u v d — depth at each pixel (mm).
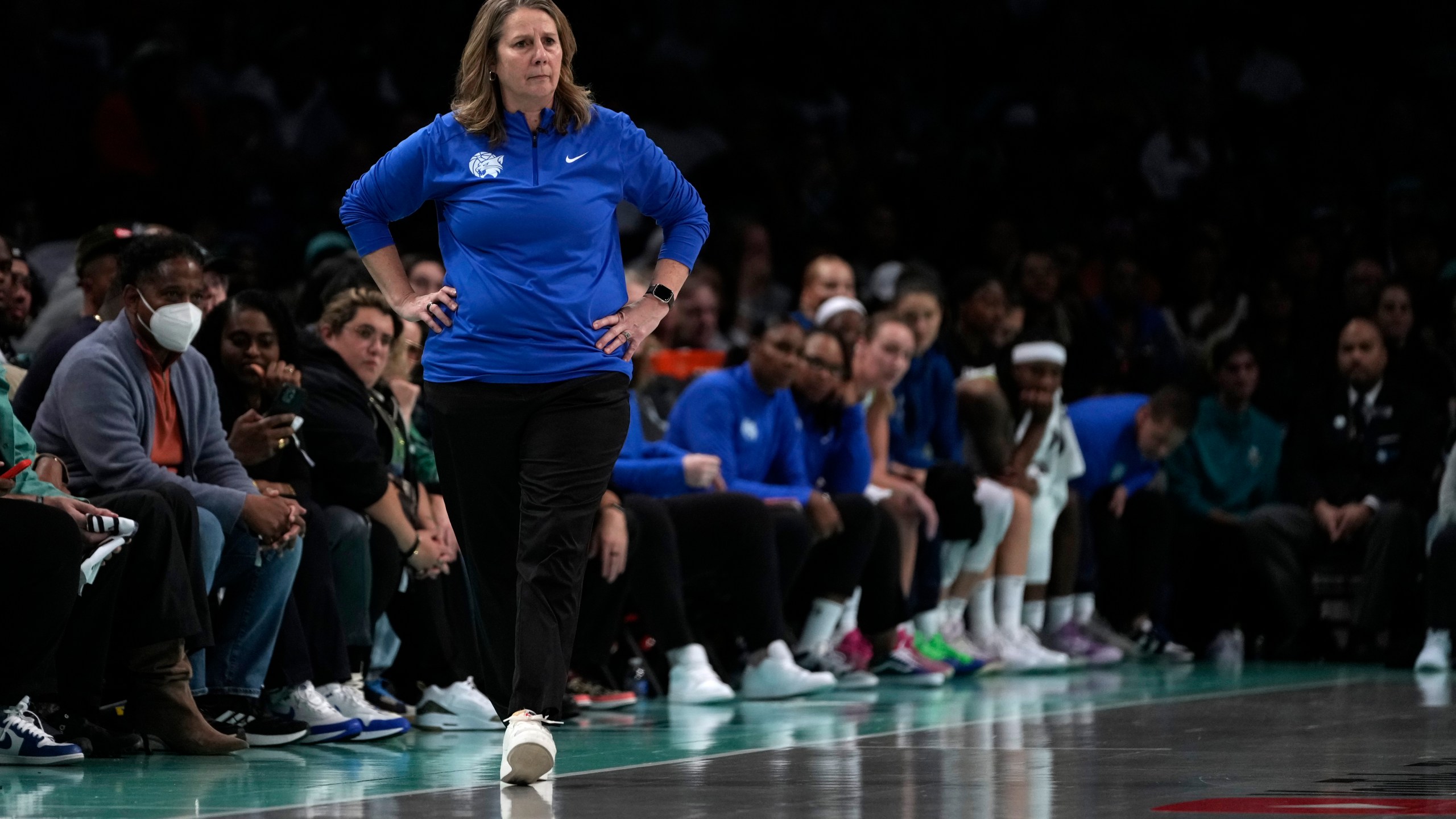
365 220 12023
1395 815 9391
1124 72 43594
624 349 11758
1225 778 11312
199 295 14227
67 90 28875
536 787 11117
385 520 15852
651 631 18500
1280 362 29984
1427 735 14336
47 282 23531
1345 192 39125
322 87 33094
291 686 14625
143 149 28531
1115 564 26219
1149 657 26625
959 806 9977
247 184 29250
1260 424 27500
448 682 16109
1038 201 37406
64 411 13938
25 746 12555
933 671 21297
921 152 38469
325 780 11812
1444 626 23609
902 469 22703
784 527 19625
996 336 26375
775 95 39750
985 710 17266
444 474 12008
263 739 14344
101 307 15711
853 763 12445
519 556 11531
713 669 20203
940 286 25656
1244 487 27266
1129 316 32156
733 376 20766
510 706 11445
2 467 13234
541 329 11516
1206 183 38906
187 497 13617
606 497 17719
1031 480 23906
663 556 18328
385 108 33125
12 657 12609
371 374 16312
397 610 16219
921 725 15641
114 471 13766
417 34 36062
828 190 36562
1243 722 15594
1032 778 11375
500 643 12148
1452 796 10344
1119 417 26031
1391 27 45281
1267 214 37875
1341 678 22188
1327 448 26688
